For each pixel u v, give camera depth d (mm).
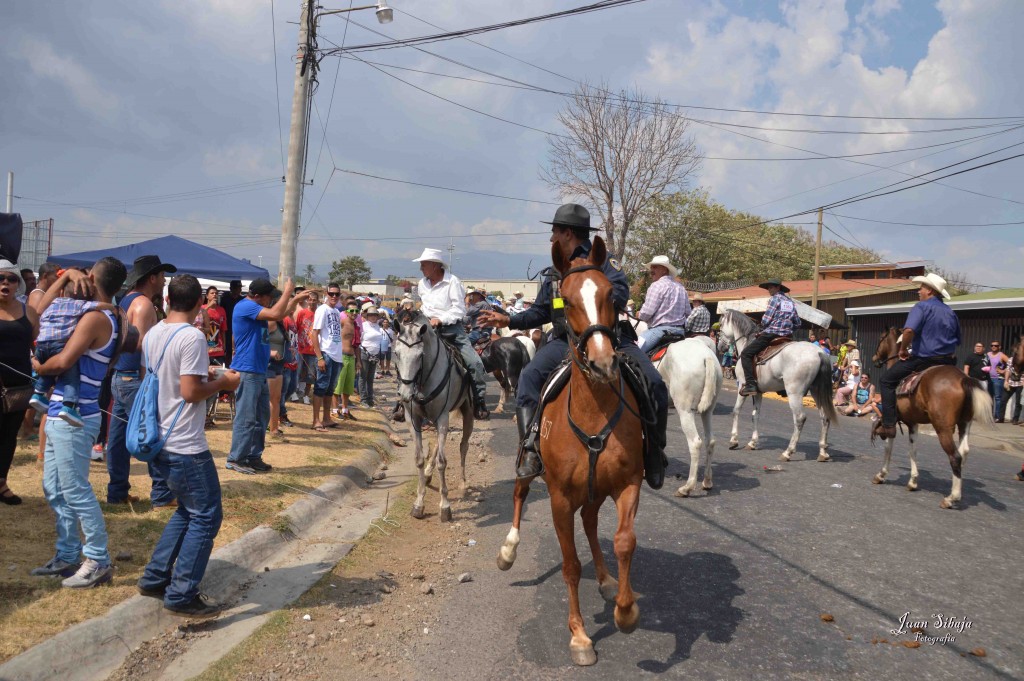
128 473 5977
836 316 31453
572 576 4152
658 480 4547
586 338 3793
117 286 4641
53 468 4363
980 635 4484
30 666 3455
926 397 7695
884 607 4871
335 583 5207
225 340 10391
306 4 15219
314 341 10312
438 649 4250
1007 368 16391
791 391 9805
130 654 3945
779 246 51906
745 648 4254
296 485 7219
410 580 5348
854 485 8422
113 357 4613
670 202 47375
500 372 14391
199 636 4301
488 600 4965
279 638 4293
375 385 18062
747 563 5688
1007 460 11062
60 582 4402
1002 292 21812
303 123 15273
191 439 4211
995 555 5973
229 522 5930
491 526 6758
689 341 7992
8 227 10156
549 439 4238
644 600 4941
